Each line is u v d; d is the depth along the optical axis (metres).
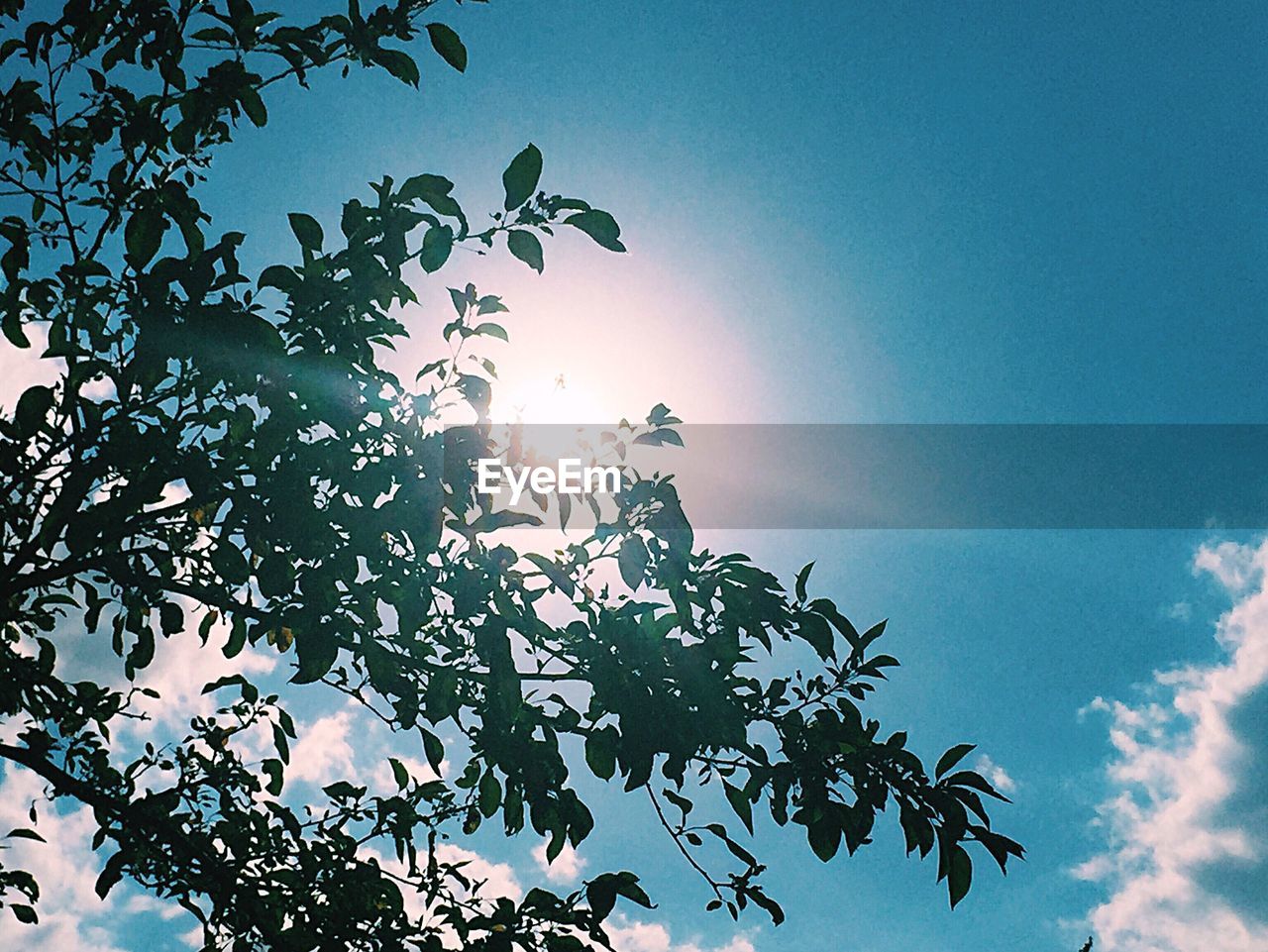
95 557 3.96
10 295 3.71
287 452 3.47
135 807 4.54
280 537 3.42
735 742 3.62
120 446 3.37
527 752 3.75
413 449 3.47
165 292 3.34
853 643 3.81
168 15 3.67
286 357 3.41
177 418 3.54
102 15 3.75
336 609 3.67
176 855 4.55
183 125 3.79
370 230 3.47
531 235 3.48
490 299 3.59
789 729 3.79
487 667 3.62
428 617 3.76
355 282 3.52
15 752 4.48
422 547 3.40
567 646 3.74
